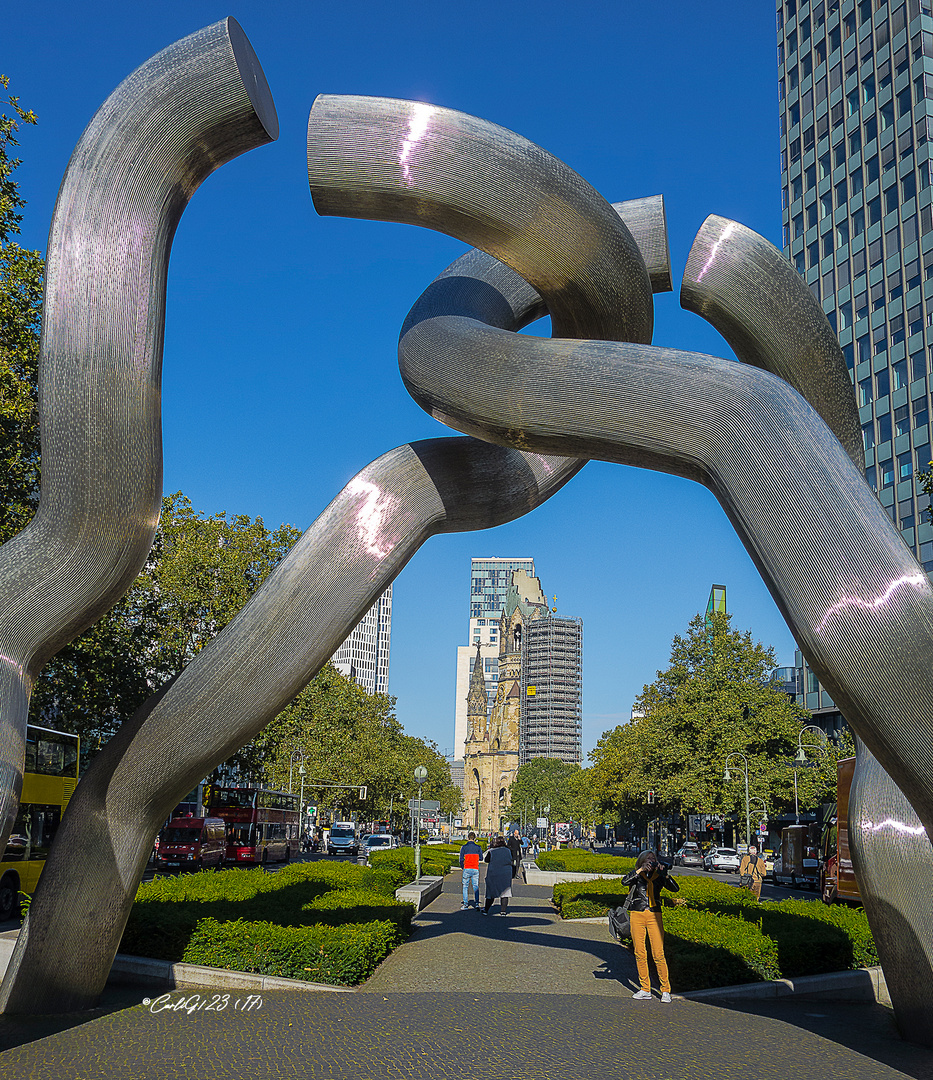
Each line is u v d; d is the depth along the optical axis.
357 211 8.56
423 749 106.31
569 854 37.78
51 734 20.80
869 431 62.38
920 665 6.48
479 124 8.14
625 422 7.73
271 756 40.47
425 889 21.55
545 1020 8.64
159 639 36.06
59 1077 6.35
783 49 74.31
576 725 189.25
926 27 60.56
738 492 7.31
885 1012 9.58
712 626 55.94
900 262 60.56
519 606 182.38
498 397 8.05
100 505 7.89
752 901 16.52
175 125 8.12
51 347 7.86
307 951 10.09
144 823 8.64
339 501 9.23
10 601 7.77
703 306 9.12
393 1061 7.02
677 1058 7.35
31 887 19.62
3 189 22.27
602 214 8.22
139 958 9.70
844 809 21.06
